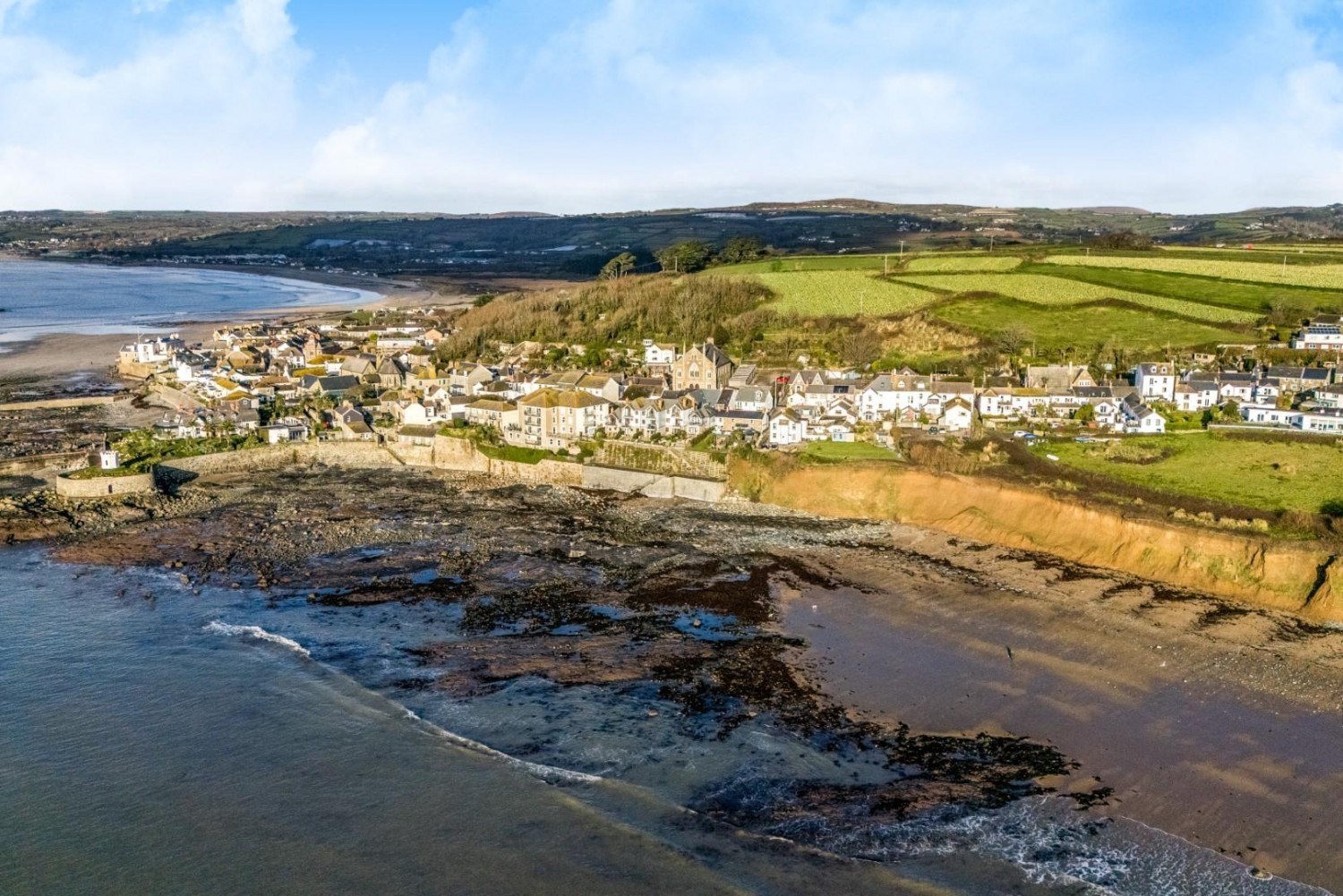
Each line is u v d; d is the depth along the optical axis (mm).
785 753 66375
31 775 63250
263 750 66375
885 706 72812
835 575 101188
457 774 63656
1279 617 88688
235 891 52781
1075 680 76688
